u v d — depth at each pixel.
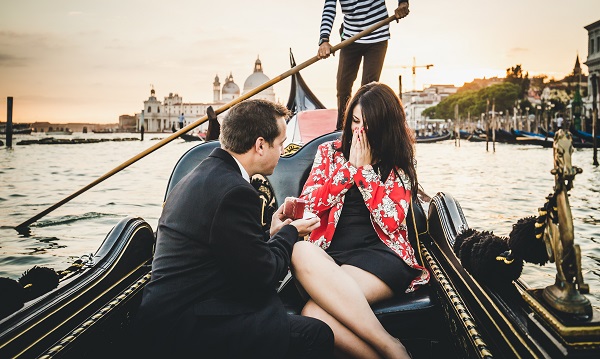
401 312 1.96
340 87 3.85
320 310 1.86
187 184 1.64
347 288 1.82
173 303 1.55
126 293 1.96
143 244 2.25
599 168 15.87
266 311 1.62
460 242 1.90
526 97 81.38
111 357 1.83
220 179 1.60
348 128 2.28
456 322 1.81
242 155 1.73
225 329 1.54
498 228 6.19
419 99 125.06
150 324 1.55
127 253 2.07
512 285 1.64
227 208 1.55
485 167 15.88
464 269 1.86
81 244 5.40
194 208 1.57
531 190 9.85
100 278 1.82
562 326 1.17
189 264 1.57
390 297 2.03
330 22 3.33
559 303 1.23
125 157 19.83
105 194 8.94
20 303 1.49
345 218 2.21
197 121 3.10
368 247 2.13
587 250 5.21
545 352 1.23
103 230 6.06
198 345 1.53
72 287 1.69
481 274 1.66
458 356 1.81
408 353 1.94
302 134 3.78
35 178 11.77
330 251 2.17
